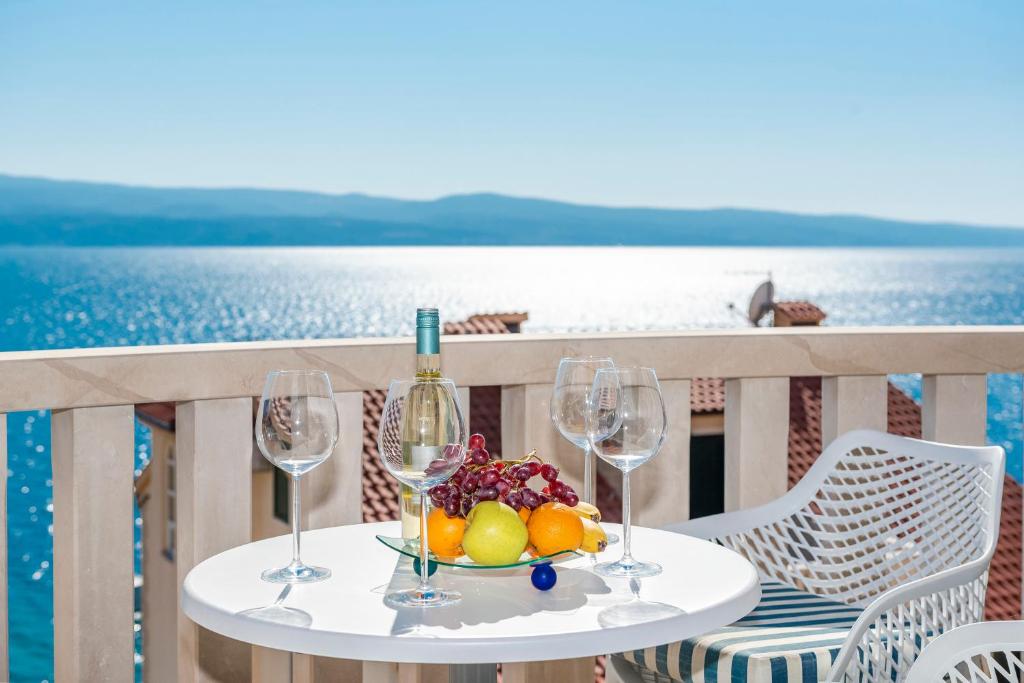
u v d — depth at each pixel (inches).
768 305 535.8
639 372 63.5
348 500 93.8
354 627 52.6
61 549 85.7
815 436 360.8
